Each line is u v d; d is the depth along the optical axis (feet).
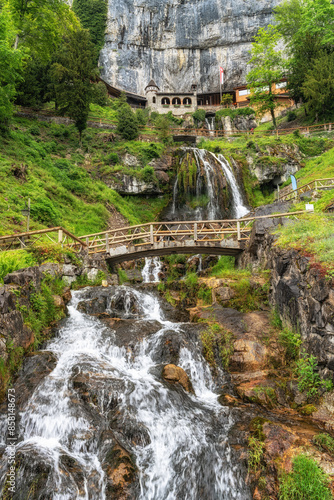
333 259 37.19
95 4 221.46
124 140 138.41
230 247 63.87
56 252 54.24
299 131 146.72
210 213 119.55
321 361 34.37
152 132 154.51
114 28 223.51
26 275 40.16
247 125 185.98
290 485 25.43
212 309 48.91
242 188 127.24
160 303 55.67
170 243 64.59
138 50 230.27
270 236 52.65
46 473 24.75
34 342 37.11
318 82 141.79
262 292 49.88
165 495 26.78
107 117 159.74
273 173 126.00
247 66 230.27
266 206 74.54
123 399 31.12
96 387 31.53
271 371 37.68
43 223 77.82
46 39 132.05
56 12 135.64
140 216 115.14
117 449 27.14
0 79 97.25
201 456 28.55
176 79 236.43
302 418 31.73
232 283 52.08
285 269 43.70
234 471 27.40
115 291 52.95
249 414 31.78
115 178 116.16
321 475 25.18
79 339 40.01
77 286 55.42
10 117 107.55
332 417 31.19
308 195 75.56
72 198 95.71
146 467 27.22
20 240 54.34
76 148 122.31
